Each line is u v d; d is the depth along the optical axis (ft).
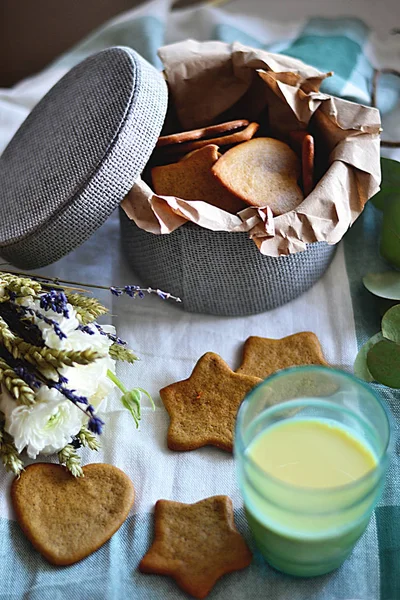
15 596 2.03
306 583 2.04
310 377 2.03
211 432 2.26
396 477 2.19
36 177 2.41
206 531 2.09
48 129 2.47
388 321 2.36
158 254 2.45
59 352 2.06
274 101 2.61
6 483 2.19
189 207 2.27
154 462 2.24
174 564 2.04
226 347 2.48
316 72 2.53
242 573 2.06
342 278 2.60
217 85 2.66
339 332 2.49
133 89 2.36
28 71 3.44
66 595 2.02
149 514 2.15
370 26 3.20
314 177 2.56
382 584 2.04
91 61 2.51
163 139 2.47
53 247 2.40
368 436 2.02
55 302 2.13
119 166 2.33
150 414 2.33
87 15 3.37
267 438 2.03
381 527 2.12
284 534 1.90
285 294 2.52
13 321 2.21
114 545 2.10
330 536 1.89
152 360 2.45
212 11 3.21
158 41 3.12
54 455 2.26
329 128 2.48
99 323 2.53
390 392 2.36
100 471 2.19
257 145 2.47
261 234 2.26
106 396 2.24
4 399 2.10
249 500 1.94
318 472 1.97
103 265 2.70
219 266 2.40
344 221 2.31
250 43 3.14
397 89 3.01
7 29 3.35
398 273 2.54
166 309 2.56
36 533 2.09
